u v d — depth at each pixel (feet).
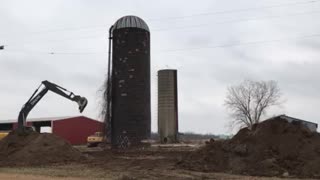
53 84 205.46
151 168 121.29
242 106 376.68
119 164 134.21
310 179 98.48
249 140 120.78
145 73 223.51
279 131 119.65
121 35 224.53
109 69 228.84
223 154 120.88
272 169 108.37
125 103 220.43
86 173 109.29
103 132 238.27
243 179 96.02
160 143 253.44
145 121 220.64
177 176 101.55
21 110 201.36
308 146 113.70
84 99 207.41
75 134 363.15
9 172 114.11
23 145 163.43
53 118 361.71
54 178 98.84
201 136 417.49
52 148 159.33
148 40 227.81
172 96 262.26
